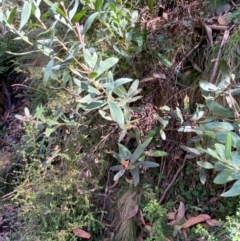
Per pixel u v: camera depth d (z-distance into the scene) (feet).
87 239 3.73
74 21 2.93
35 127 3.76
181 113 3.28
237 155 2.18
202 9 3.44
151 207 3.27
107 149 3.74
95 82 2.76
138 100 3.58
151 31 3.47
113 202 3.69
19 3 4.41
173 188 3.47
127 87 3.61
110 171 3.78
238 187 2.17
